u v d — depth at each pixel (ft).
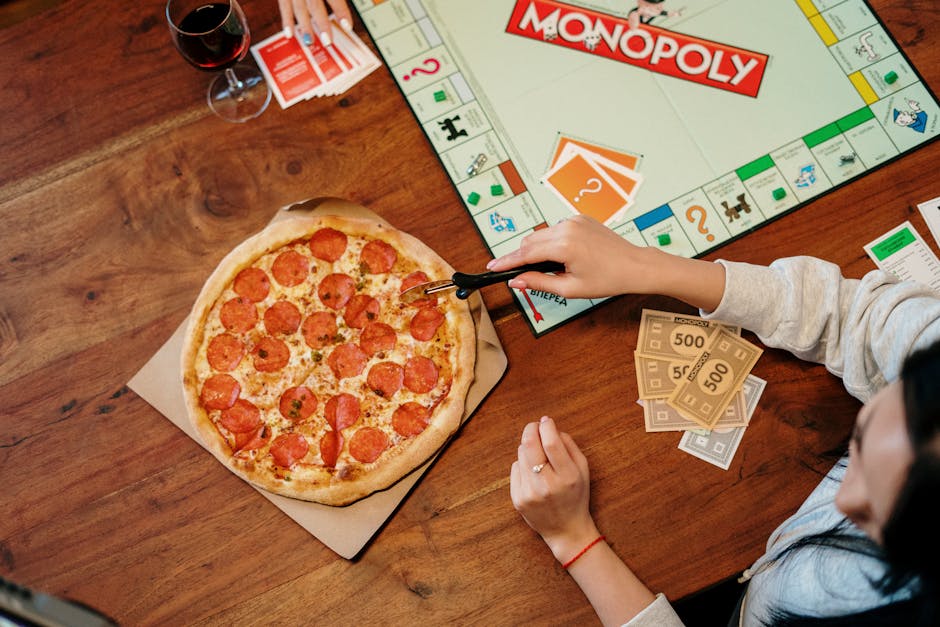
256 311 3.52
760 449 3.43
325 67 3.86
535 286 3.35
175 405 3.44
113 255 3.65
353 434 3.38
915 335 2.91
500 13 3.95
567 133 3.77
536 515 3.20
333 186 3.73
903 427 2.01
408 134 3.78
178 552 3.33
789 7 3.96
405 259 3.54
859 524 2.33
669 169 3.72
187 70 3.85
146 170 3.73
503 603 3.29
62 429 3.45
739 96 3.83
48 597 1.48
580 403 3.48
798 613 2.84
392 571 3.31
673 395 3.48
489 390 3.47
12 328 3.55
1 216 3.67
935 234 3.64
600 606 3.15
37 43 3.87
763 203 3.68
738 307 3.34
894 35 3.92
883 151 3.75
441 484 3.39
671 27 3.94
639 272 3.30
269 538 3.34
